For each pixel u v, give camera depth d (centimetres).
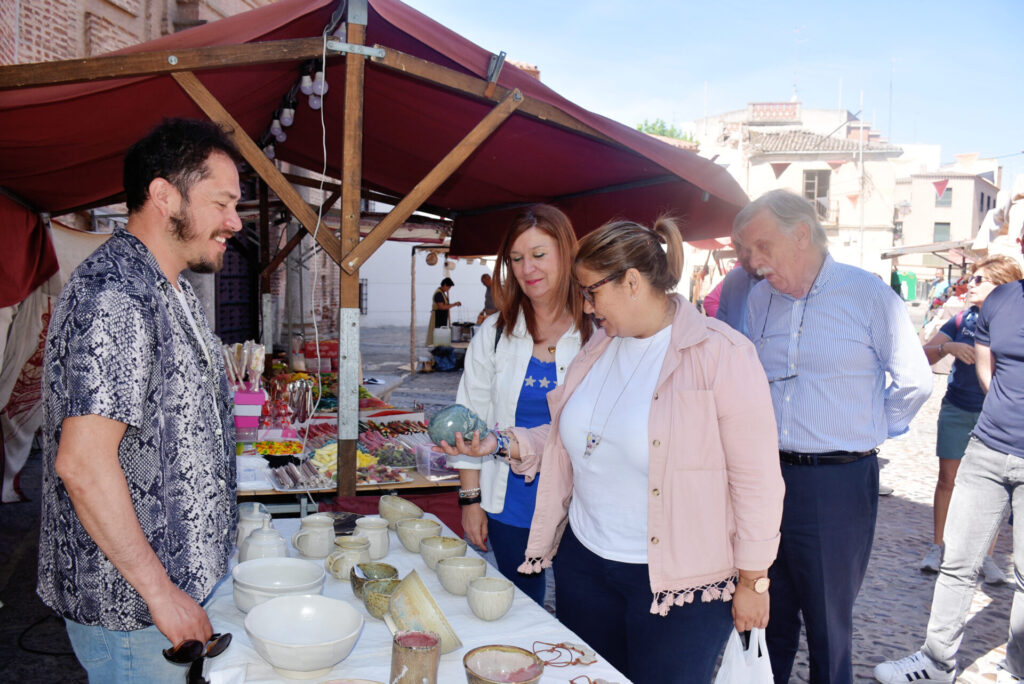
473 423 212
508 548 260
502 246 256
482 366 265
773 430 178
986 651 359
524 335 256
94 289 146
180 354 160
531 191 643
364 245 339
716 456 179
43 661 340
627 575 190
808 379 252
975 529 305
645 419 185
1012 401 294
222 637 151
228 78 369
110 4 816
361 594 179
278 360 816
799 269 254
